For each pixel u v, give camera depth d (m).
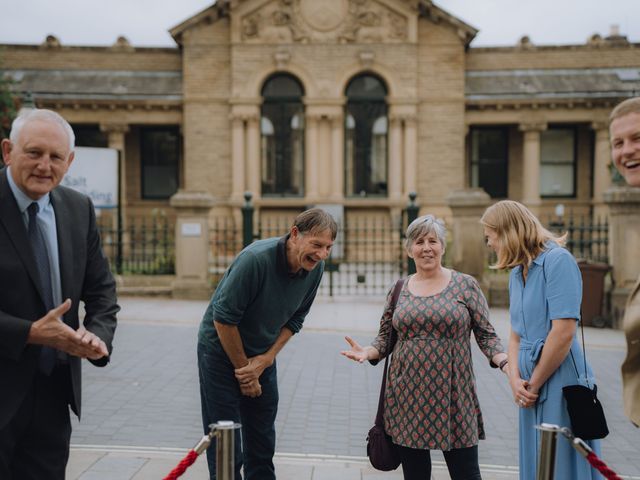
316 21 22.27
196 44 22.53
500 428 6.15
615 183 12.51
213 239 22.55
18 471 3.22
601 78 23.78
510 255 3.71
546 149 24.84
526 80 23.72
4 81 18.70
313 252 3.75
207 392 4.02
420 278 4.14
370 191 23.09
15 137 3.08
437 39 22.59
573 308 3.48
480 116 23.23
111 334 3.35
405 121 22.52
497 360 3.91
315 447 5.59
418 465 3.94
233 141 22.50
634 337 2.96
